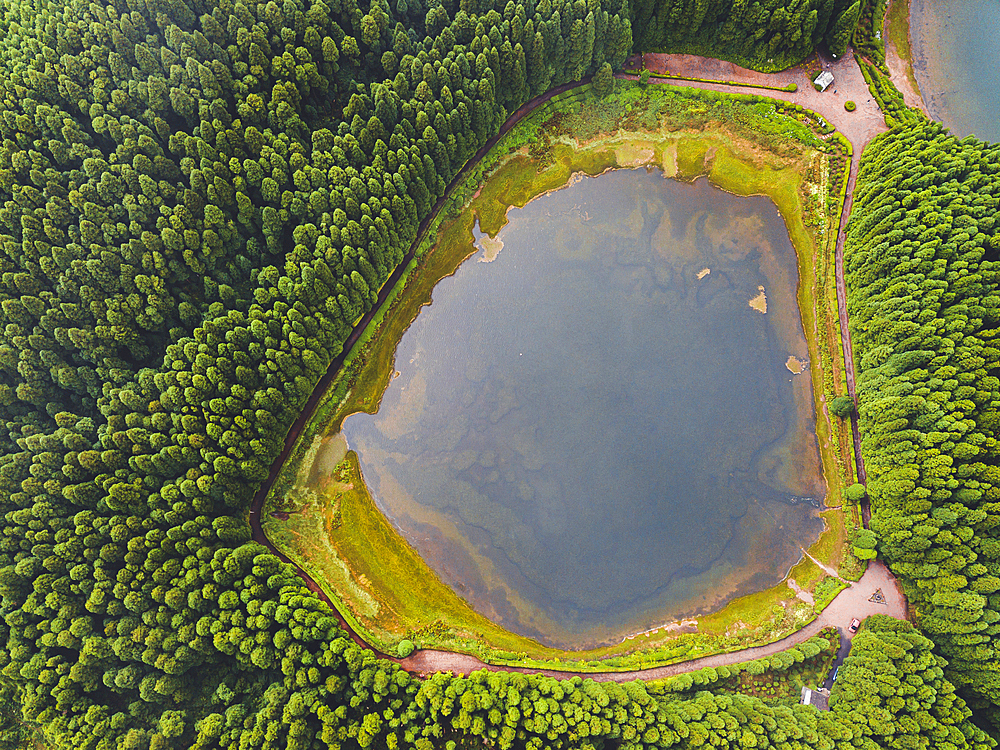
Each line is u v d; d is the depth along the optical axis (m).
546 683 50.66
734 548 59.62
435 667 55.12
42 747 47.34
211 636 49.56
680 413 63.75
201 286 57.72
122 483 49.88
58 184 52.25
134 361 55.56
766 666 53.31
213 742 47.12
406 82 60.19
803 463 60.47
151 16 54.12
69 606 47.06
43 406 52.50
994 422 49.34
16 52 52.44
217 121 54.62
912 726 47.16
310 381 59.94
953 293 52.81
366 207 58.69
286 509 60.47
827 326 61.94
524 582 59.72
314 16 57.53
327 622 51.59
